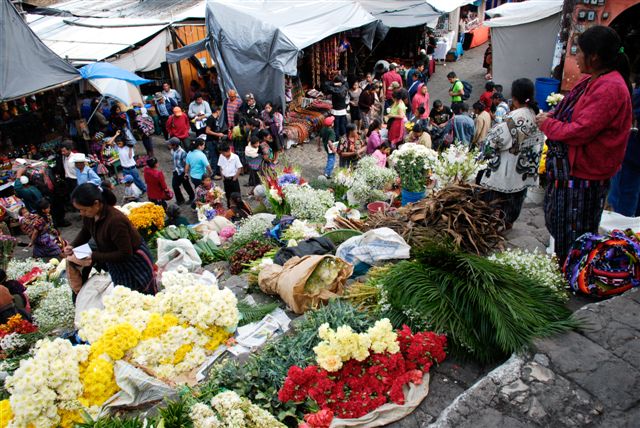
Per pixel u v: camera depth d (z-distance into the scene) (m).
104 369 3.56
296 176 8.26
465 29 25.08
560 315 3.51
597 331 3.27
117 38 14.18
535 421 2.74
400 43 21.64
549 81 13.41
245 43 13.38
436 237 5.12
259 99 14.09
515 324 3.34
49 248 8.74
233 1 15.20
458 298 3.59
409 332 3.48
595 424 2.69
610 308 3.47
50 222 9.00
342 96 13.88
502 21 16.17
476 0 23.67
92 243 5.32
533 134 4.77
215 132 12.34
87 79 11.89
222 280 6.43
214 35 13.76
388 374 3.27
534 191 6.25
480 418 2.79
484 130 10.34
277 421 3.11
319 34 14.43
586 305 3.61
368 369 3.35
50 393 3.32
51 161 12.13
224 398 3.13
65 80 11.30
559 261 4.19
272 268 5.24
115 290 4.22
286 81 15.22
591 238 3.86
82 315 4.05
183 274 4.60
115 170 12.46
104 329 3.93
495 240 5.11
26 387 3.28
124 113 13.10
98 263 4.75
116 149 12.69
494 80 17.25
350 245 5.21
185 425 3.04
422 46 21.50
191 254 6.39
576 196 3.85
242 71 13.81
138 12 16.25
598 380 2.92
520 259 4.16
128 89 13.60
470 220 5.08
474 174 5.60
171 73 16.44
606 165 3.67
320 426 2.98
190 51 14.33
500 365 3.29
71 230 10.40
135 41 13.98
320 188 8.49
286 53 13.28
